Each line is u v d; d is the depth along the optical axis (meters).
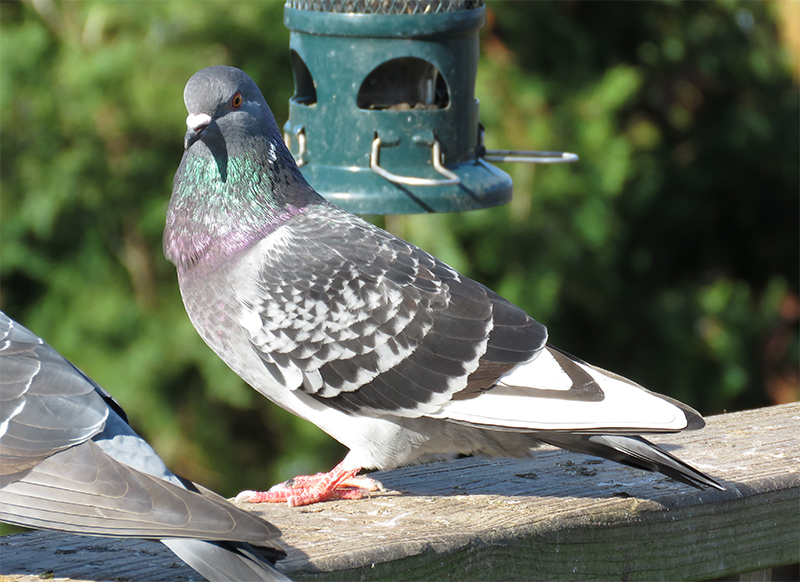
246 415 14.02
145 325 13.17
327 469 13.56
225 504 3.70
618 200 15.08
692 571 4.75
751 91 16.88
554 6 14.92
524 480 5.03
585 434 4.96
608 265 14.84
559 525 4.45
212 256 5.51
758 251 18.33
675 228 17.67
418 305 5.27
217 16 12.45
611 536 4.57
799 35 16.56
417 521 4.46
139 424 13.19
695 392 15.28
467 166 6.85
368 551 4.01
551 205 13.39
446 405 5.12
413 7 6.56
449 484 5.02
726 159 17.27
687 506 4.71
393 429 5.28
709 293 15.90
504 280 13.08
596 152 13.55
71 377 4.32
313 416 5.51
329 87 6.65
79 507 3.74
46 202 12.91
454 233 12.72
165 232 5.75
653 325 15.43
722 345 15.26
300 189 5.76
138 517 3.64
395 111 6.59
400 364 5.21
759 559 4.89
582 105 13.84
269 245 5.46
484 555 4.26
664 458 4.76
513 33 14.25
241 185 5.53
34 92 12.89
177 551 3.61
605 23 15.85
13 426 4.05
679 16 16.20
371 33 6.47
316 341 5.30
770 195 17.95
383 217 12.38
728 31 16.36
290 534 4.27
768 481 4.86
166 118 12.49
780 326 16.30
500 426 4.95
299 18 6.67
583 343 15.53
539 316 13.07
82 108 12.67
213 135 5.46
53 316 13.52
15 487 3.84
